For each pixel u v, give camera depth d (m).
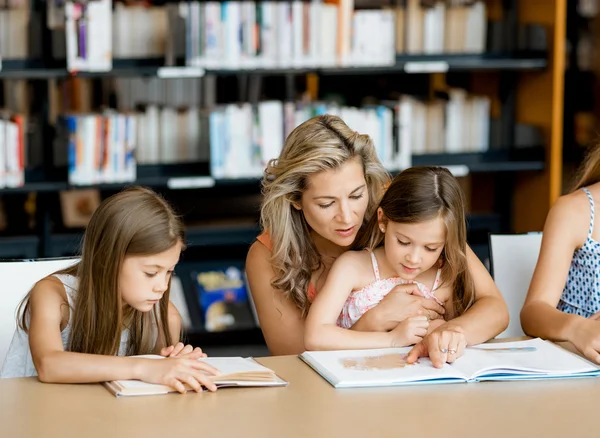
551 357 1.96
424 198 2.08
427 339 1.96
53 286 2.02
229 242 4.48
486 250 4.78
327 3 4.35
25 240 4.28
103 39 4.01
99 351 1.95
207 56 4.14
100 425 1.58
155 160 4.39
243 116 4.23
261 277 2.30
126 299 1.92
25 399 1.71
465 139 4.71
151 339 2.13
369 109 4.39
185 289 4.41
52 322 1.92
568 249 2.33
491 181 4.94
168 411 1.65
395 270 2.23
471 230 4.87
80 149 4.07
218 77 4.58
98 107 4.42
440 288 2.26
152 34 4.29
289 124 4.30
